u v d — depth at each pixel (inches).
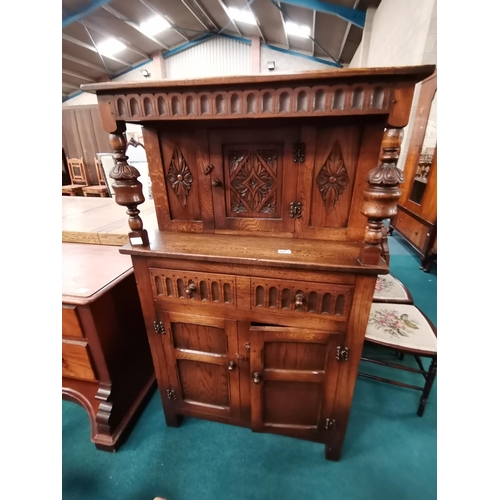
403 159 111.0
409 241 102.0
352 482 36.5
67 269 41.5
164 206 36.2
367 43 145.4
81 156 201.8
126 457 39.7
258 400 36.7
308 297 29.7
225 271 30.7
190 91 25.2
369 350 59.7
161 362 38.7
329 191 30.9
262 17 175.2
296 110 23.8
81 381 41.2
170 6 165.0
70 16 148.2
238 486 36.3
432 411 46.2
